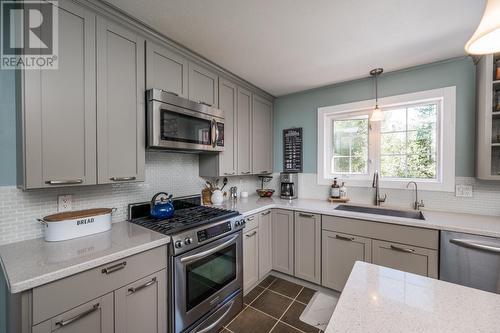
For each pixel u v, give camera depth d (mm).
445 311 699
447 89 2088
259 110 2873
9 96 1249
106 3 1345
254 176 3268
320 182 2844
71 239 1335
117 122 1447
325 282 2191
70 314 1000
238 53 1959
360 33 1664
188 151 2066
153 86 1646
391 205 2373
